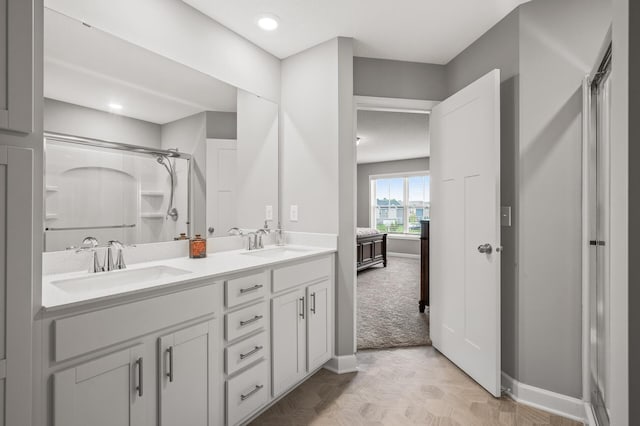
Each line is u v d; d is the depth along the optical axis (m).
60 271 1.51
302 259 2.06
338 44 2.36
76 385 1.08
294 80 2.60
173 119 1.96
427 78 2.74
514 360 2.05
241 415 1.65
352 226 2.40
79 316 1.09
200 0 1.97
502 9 2.05
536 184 1.96
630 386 0.87
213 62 2.16
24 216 0.95
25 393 0.95
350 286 2.38
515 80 2.03
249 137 2.41
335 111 2.37
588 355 1.80
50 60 1.48
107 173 1.68
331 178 2.39
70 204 1.55
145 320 1.26
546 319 1.93
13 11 0.93
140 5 1.79
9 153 0.92
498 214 1.98
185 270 1.61
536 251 1.96
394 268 6.52
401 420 1.79
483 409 1.90
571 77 1.86
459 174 2.34
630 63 0.86
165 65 1.92
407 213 8.18
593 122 1.78
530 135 1.97
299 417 1.81
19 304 0.94
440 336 2.60
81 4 1.56
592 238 1.80
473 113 2.18
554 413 1.86
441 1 1.98
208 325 1.49
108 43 1.67
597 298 1.77
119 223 1.73
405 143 6.22
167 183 1.95
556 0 1.90
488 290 2.04
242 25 2.22
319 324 2.21
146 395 1.27
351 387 2.12
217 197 2.21
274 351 1.86
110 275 1.54
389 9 2.05
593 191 1.79
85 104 1.60
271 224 2.60
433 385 2.15
